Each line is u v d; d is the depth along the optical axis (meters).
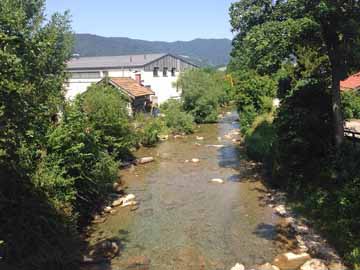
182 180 17.86
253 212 13.34
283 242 10.74
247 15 16.06
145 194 15.77
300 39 14.11
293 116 15.12
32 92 7.29
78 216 11.55
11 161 8.11
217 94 39.28
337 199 11.58
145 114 31.59
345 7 12.35
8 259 7.69
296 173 15.12
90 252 10.30
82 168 12.35
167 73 46.66
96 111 18.98
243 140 26.84
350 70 14.73
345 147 13.55
